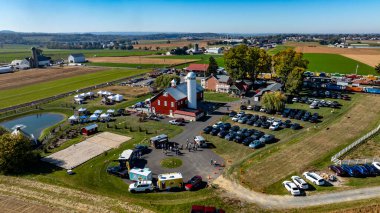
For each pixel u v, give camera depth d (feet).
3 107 308.19
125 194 139.54
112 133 223.51
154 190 142.92
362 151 176.96
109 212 123.85
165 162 171.83
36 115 284.61
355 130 212.84
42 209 126.62
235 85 340.39
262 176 151.84
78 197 136.05
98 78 474.49
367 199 126.72
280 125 229.04
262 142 195.83
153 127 233.76
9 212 124.57
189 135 214.69
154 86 375.66
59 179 154.61
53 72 559.79
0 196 137.80
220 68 512.63
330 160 166.81
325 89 351.25
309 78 407.44
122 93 357.61
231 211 123.34
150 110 272.10
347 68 509.76
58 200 133.39
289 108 276.21
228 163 169.37
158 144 194.08
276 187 140.87
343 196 130.62
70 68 613.93
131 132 224.33
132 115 268.41
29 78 494.59
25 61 626.64
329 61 601.62
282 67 337.11
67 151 192.03
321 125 226.99
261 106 277.03
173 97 254.06
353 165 158.20
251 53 359.05
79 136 220.64
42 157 183.21
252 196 134.31
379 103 282.15
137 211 124.47
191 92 263.08
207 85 366.43
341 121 234.38
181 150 188.85
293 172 154.61
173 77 358.64
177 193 139.74
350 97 311.47
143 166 167.53
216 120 247.70
